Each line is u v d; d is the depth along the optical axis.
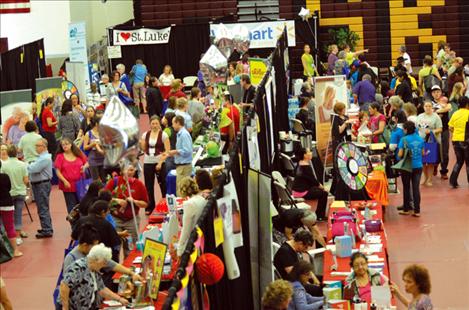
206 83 20.05
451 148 25.02
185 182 11.92
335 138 19.58
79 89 29.77
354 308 10.95
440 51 31.02
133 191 14.74
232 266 10.23
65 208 20.73
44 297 14.99
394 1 37.47
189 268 8.52
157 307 10.70
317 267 13.34
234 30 23.64
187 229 11.00
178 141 17.69
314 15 35.91
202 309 9.40
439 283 14.65
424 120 20.45
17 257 17.12
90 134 18.92
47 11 36.53
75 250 11.41
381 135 20.59
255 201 11.78
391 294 11.52
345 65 30.94
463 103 20.33
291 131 22.69
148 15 38.06
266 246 11.76
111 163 10.40
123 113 10.46
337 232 13.41
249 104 19.52
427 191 20.56
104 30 40.72
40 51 32.00
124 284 11.23
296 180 18.06
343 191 16.67
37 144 18.12
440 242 16.75
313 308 11.05
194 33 35.53
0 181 16.91
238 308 10.74
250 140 13.01
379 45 37.66
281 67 21.91
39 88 26.19
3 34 36.66
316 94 20.69
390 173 19.67
